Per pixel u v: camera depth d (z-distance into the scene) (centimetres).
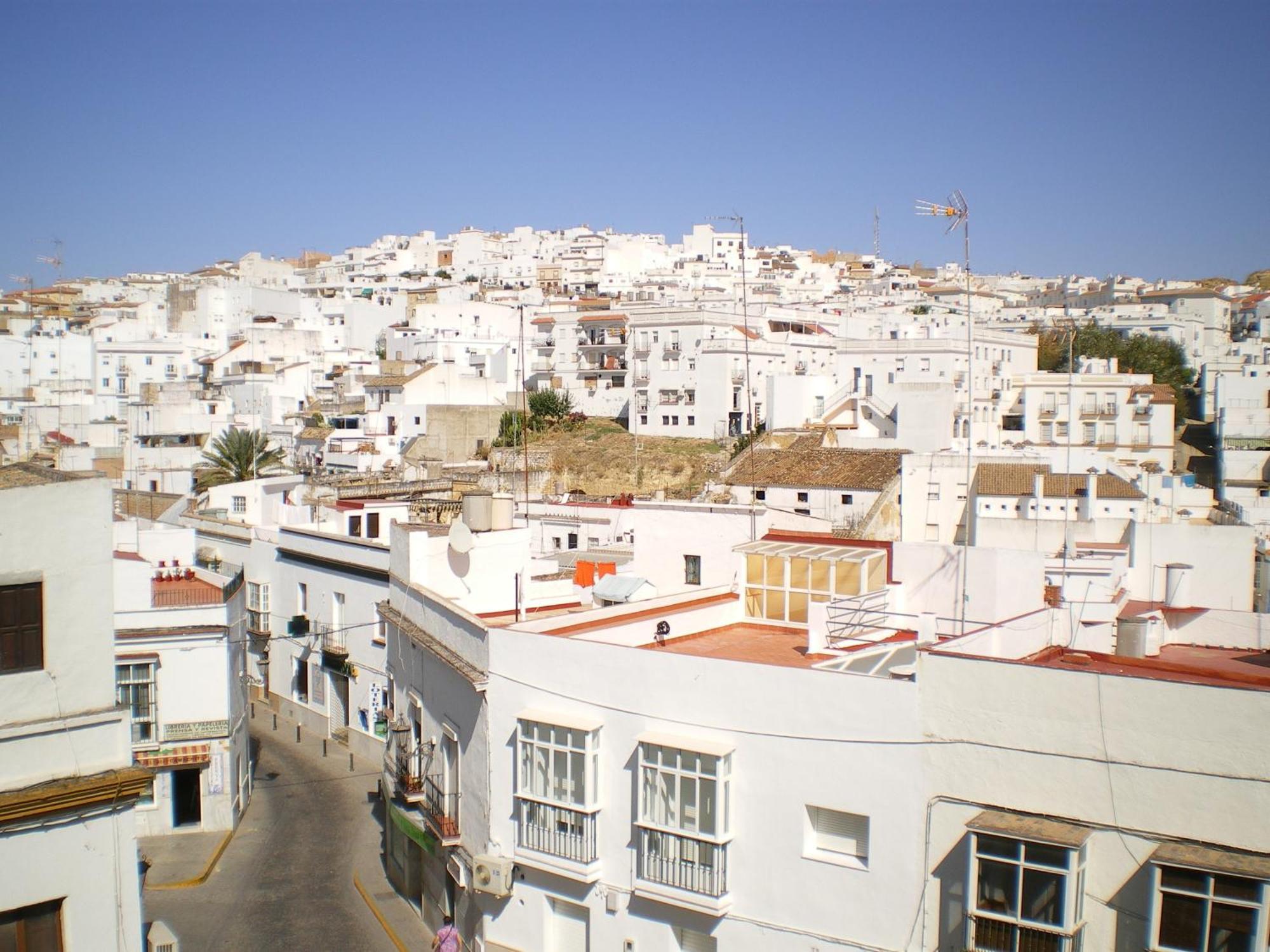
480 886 2231
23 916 1614
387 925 2811
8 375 12388
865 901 1827
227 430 8544
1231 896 1525
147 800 3416
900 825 1800
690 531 3045
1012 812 1711
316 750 4356
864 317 12362
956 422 8150
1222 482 7781
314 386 11950
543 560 3962
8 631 1630
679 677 2016
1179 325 13812
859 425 7825
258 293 15050
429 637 2733
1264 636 2419
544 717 2156
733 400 9244
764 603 2733
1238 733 1564
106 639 1708
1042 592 2575
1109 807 1648
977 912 1683
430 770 2716
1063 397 9338
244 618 3828
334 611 4425
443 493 6141
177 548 4100
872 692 1827
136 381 12850
